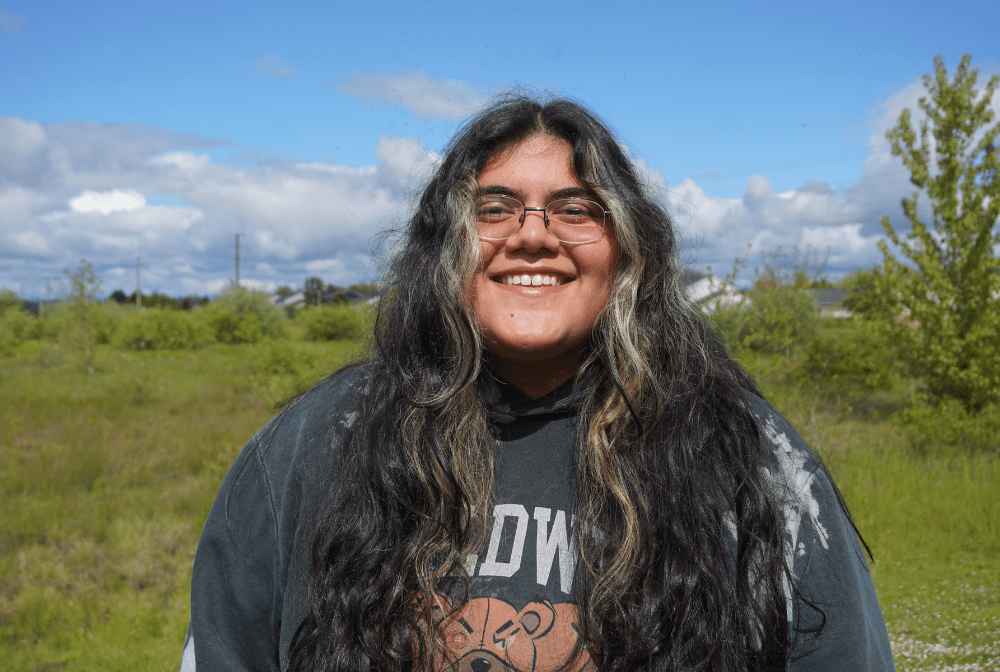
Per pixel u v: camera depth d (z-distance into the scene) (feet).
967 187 32.63
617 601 3.53
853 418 36.22
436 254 4.20
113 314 112.57
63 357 69.87
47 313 117.50
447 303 4.04
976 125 32.35
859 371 41.75
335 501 3.92
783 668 3.70
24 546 18.39
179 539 18.57
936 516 20.40
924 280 33.68
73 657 12.97
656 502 3.76
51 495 23.59
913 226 33.94
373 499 3.89
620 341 4.05
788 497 3.78
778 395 30.07
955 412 29.32
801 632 3.63
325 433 4.15
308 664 3.77
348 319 112.16
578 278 3.98
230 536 4.02
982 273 31.68
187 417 38.04
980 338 31.24
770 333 47.06
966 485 22.75
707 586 3.62
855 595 3.65
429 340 4.23
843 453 25.96
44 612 14.58
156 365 68.03
